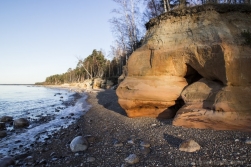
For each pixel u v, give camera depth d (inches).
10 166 280.4
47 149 341.7
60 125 556.1
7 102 1293.1
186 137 282.5
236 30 350.6
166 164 219.9
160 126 352.8
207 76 356.8
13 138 437.1
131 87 437.4
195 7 400.5
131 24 1279.5
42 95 1959.9
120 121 454.0
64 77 5305.1
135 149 273.7
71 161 267.4
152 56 423.8
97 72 3125.0
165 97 403.2
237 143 238.1
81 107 902.4
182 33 404.5
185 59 385.1
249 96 294.4
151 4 1037.8
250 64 308.0
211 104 315.0
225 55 307.1
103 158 262.2
